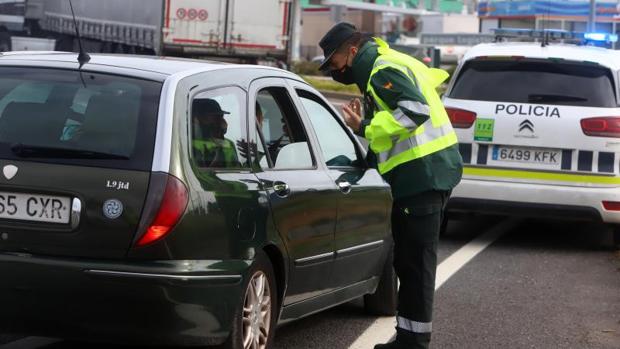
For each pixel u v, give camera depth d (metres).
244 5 32.44
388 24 92.62
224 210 6.15
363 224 7.98
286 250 6.81
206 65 6.81
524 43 13.62
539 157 12.32
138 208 5.87
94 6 34.84
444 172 6.96
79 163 6.00
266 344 6.70
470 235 13.72
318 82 48.66
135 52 33.03
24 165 6.04
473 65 12.83
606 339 8.46
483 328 8.70
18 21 35.97
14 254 5.96
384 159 6.93
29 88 6.42
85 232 5.89
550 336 8.51
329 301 7.67
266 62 33.06
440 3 94.31
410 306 7.07
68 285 5.84
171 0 31.78
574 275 11.16
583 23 39.78
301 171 7.25
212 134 6.39
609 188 12.18
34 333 6.06
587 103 12.34
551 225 14.81
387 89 6.71
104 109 6.20
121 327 5.89
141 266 5.80
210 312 5.97
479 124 12.45
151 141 6.02
